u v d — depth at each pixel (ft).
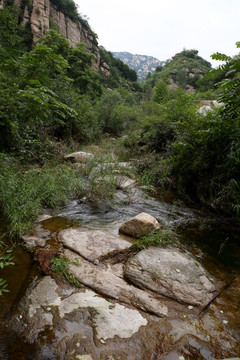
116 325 4.71
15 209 9.87
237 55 11.46
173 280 6.31
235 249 8.74
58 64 18.29
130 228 9.22
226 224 11.14
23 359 3.92
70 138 25.91
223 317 5.26
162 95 50.19
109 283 6.08
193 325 4.93
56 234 8.82
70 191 13.52
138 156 24.67
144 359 4.05
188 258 7.63
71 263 6.79
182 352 4.25
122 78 225.15
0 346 4.12
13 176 12.21
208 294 5.98
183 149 14.89
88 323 4.70
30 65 17.29
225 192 11.37
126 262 7.27
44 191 12.07
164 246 8.36
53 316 4.83
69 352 4.06
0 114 13.85
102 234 8.96
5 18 19.94
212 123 12.76
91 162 18.31
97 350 4.13
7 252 7.37
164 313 5.19
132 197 14.07
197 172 13.92
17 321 4.68
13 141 16.15
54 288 5.73
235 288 6.40
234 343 4.55
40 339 4.30
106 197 13.32
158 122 25.45
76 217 10.82
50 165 16.85
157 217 11.58
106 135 40.47
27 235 8.49
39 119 15.93
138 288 5.98
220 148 12.30
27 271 6.47
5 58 19.85
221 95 11.96
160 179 16.47
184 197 14.70
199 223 11.14
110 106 45.65
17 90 14.87
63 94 26.94
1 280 5.64
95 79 60.39
